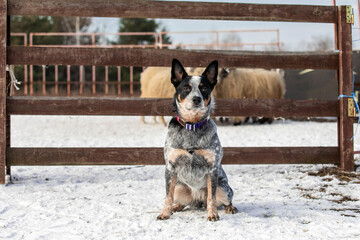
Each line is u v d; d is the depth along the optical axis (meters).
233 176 5.48
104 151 5.29
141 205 4.05
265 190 4.66
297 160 5.53
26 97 5.17
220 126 12.32
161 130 11.32
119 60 5.27
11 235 3.14
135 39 36.41
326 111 5.59
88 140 9.30
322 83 16.70
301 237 2.97
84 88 25.92
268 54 5.47
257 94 12.77
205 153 3.55
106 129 11.65
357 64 12.86
